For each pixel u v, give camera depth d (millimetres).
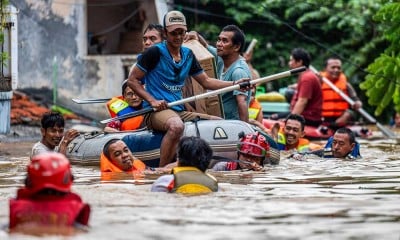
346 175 16703
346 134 20984
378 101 30844
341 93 31922
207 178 13930
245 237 10180
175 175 13812
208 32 41156
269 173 17094
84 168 18828
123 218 11305
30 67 36000
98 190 14039
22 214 10633
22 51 35781
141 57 19094
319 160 20344
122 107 21094
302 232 10500
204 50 21188
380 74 30359
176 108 19547
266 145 17906
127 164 17578
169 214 11625
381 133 33594
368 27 41406
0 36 24438
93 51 38531
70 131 21125
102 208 12094
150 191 13812
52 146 18625
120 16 39625
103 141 19656
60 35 36250
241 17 41219
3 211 12062
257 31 42781
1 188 14961
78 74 36406
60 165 10656
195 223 11000
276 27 42844
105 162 17656
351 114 33219
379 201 12914
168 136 18594
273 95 33469
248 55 27969
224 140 18766
